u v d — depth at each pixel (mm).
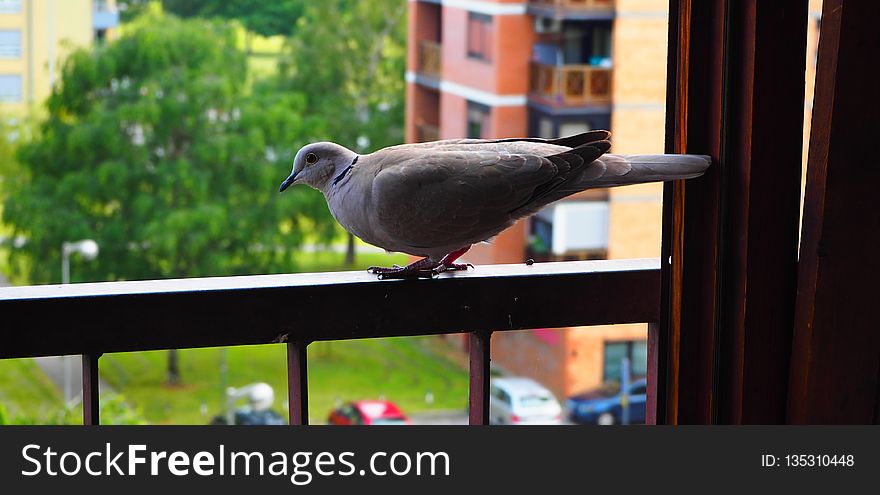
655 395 1922
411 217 1978
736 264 1842
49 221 9922
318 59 10195
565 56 8758
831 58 1731
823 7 1745
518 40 8711
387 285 1750
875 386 1855
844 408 1852
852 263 1797
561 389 8445
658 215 9188
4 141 9906
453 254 2139
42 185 9984
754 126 1781
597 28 8664
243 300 1678
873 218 1788
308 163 2113
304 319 1720
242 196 10047
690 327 1881
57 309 1597
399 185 1969
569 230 9070
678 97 1856
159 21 9867
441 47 9484
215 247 10023
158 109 9766
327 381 8773
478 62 8961
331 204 2117
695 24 1810
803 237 1812
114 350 1632
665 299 1880
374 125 10266
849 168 1762
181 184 9852
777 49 1768
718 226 1839
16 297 1578
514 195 1967
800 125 1802
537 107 8828
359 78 10242
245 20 10117
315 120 10211
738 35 1787
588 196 9039
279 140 10062
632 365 8484
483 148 2045
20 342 1586
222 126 10023
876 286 1813
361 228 2072
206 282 1706
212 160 9859
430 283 1772
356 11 10180
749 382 1855
